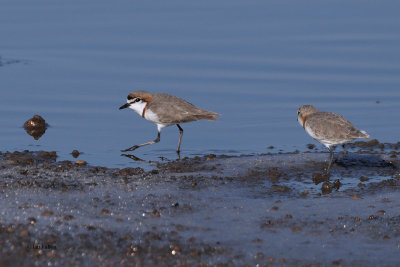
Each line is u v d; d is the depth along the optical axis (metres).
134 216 10.58
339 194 12.28
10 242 9.01
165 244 9.43
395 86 20.72
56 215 10.25
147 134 17.66
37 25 26.94
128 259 8.87
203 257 9.09
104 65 22.66
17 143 16.33
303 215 10.95
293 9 29.41
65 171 13.35
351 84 20.91
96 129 17.75
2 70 21.98
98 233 9.63
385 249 9.51
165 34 25.78
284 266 8.95
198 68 22.31
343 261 9.10
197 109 16.05
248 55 23.48
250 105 19.48
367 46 24.28
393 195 12.14
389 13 28.62
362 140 17.06
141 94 16.38
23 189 11.70
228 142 16.98
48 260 8.68
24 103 19.25
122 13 28.73
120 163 14.85
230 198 11.86
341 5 30.03
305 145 16.73
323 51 23.83
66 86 20.73
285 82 21.09
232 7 29.66
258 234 10.03
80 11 28.98
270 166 14.26
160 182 12.64
